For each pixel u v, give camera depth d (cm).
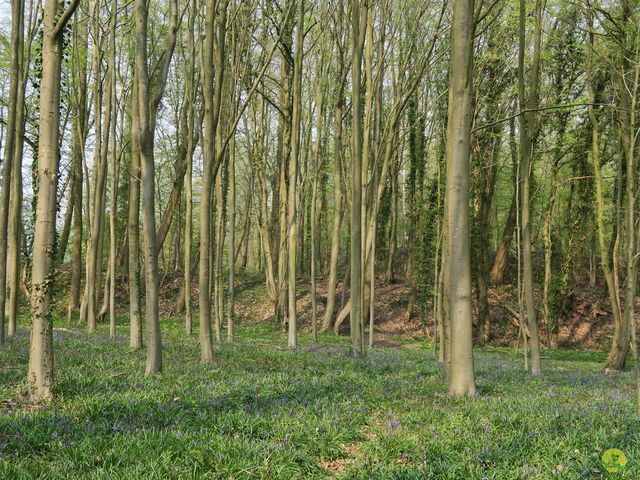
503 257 3750
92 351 1388
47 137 855
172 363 1283
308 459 582
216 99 1434
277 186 3950
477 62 2312
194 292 3894
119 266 3853
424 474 527
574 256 3281
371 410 844
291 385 976
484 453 582
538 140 2544
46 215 840
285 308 3192
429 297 3312
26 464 515
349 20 2330
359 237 1772
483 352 2789
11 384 909
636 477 517
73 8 843
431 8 2534
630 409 847
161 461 534
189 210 2358
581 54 2230
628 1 1756
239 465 536
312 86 2902
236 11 1850
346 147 3170
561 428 707
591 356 2867
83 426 639
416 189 3459
